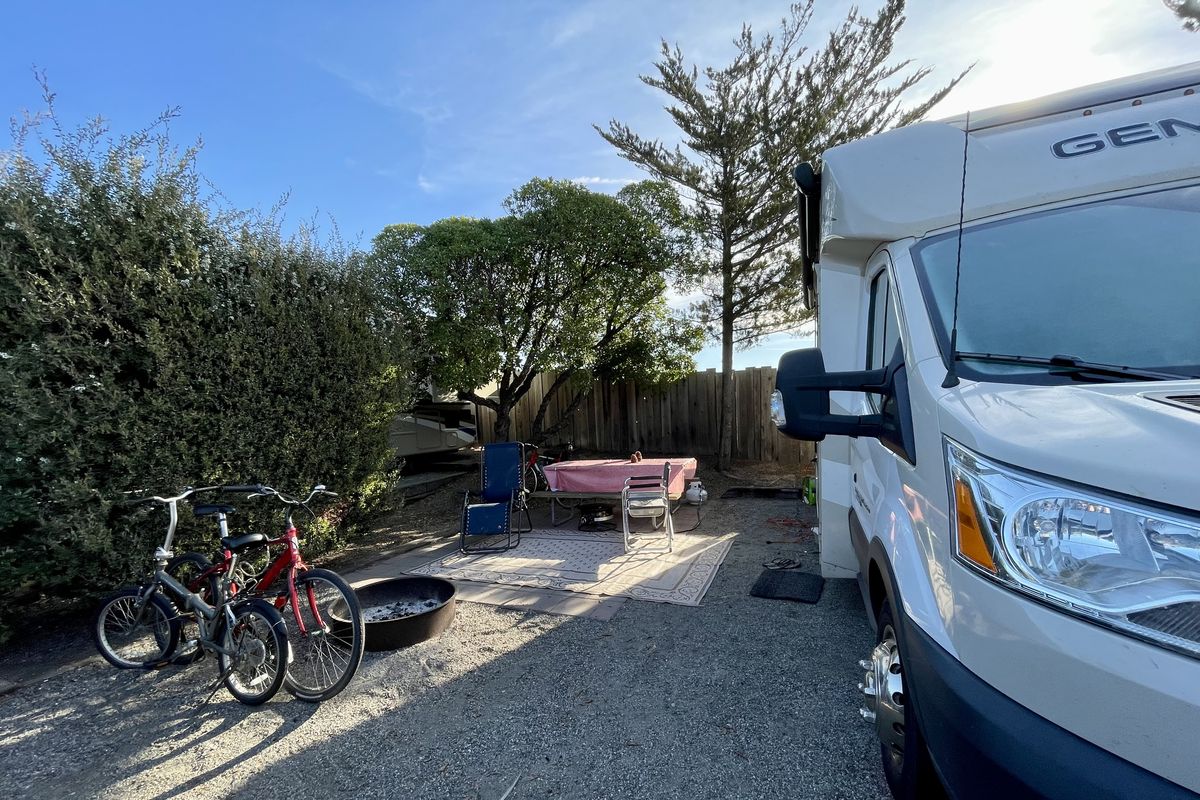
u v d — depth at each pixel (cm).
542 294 836
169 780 254
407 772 251
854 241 258
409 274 750
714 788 231
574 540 614
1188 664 97
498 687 316
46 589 389
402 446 919
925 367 179
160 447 401
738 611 400
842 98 776
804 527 618
